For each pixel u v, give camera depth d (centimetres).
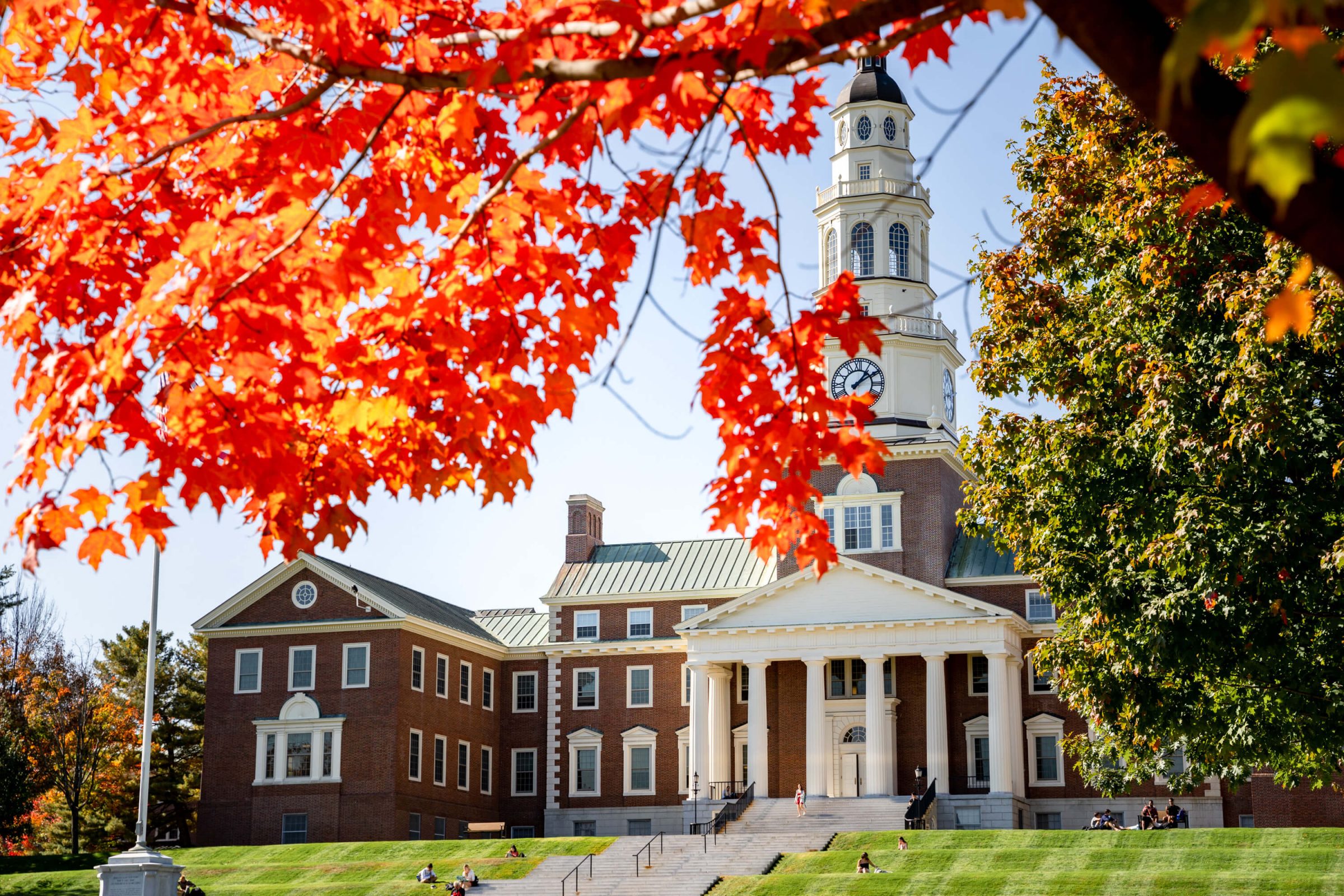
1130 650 2328
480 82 684
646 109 738
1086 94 2552
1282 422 2045
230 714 6906
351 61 790
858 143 7219
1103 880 4209
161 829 8706
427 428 958
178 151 845
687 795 7144
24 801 6806
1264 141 300
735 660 6525
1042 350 2575
